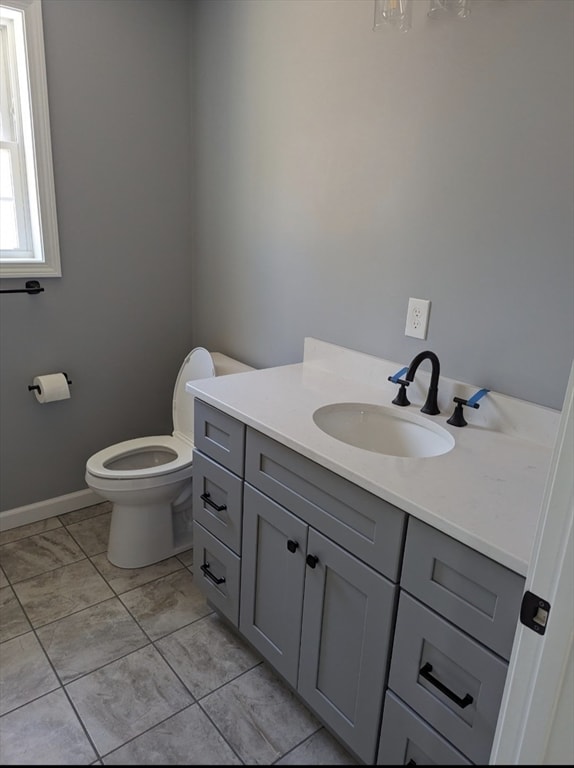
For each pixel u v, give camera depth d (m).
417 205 1.63
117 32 2.24
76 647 1.77
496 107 1.39
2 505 2.41
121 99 2.32
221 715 1.53
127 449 2.28
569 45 1.24
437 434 1.53
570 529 0.78
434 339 1.66
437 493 1.12
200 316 2.76
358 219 1.83
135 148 2.41
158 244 2.59
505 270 1.45
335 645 1.35
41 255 2.26
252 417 1.50
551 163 1.31
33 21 2.02
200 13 2.36
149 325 2.66
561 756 0.86
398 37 1.59
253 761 0.84
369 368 1.85
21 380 2.33
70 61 2.15
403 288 1.72
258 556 1.60
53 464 2.51
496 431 1.50
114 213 2.42
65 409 2.49
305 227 2.04
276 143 2.09
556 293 1.35
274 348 2.30
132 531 2.17
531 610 0.83
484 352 1.53
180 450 2.30
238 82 2.22
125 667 1.70
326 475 1.30
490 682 1.00
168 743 1.43
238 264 2.42
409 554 1.12
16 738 1.44
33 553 2.27
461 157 1.50
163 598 2.03
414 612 1.13
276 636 1.57
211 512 1.79
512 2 1.32
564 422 0.78
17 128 2.18
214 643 1.82
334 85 1.82
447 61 1.48
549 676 0.83
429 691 1.12
